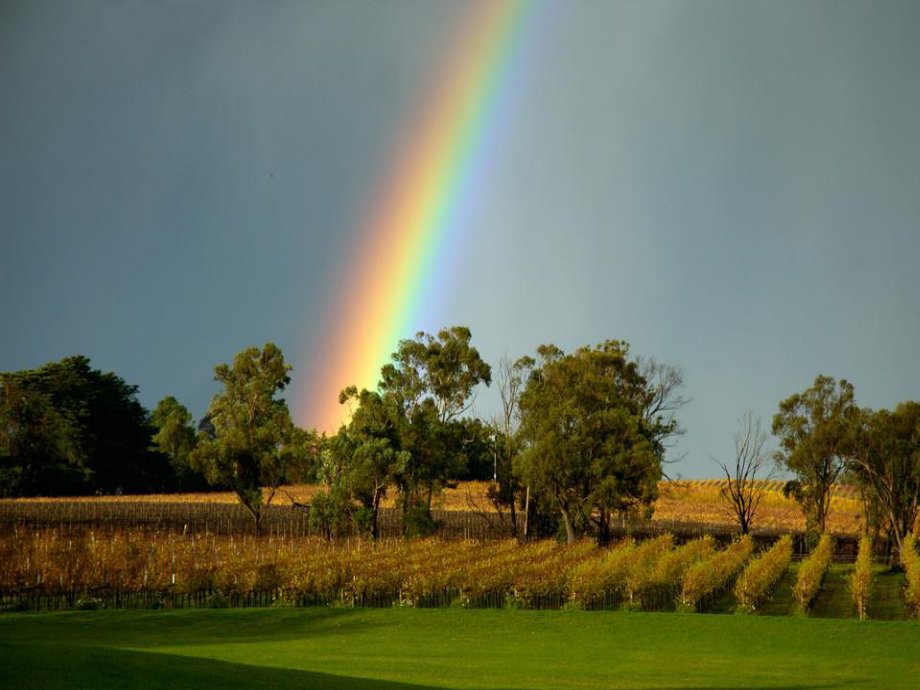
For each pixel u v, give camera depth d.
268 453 90.62
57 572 49.12
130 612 40.31
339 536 89.62
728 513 126.25
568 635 35.00
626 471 80.62
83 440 135.38
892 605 52.28
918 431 79.19
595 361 92.69
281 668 23.34
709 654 31.33
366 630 36.44
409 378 91.50
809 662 29.81
